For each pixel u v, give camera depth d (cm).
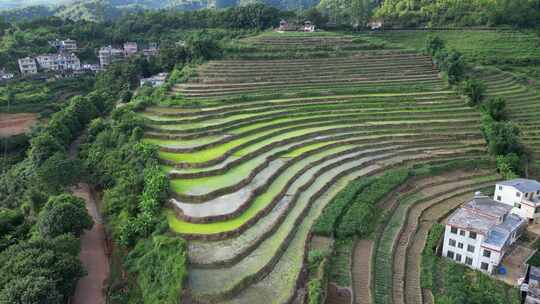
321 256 3541
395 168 5594
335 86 7856
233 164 4897
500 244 3994
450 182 5547
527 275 3997
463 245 4109
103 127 6819
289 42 9312
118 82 9644
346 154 5762
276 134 5978
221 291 3053
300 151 5584
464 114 7212
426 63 8988
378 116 6938
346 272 3578
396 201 4900
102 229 4662
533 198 4888
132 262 3631
